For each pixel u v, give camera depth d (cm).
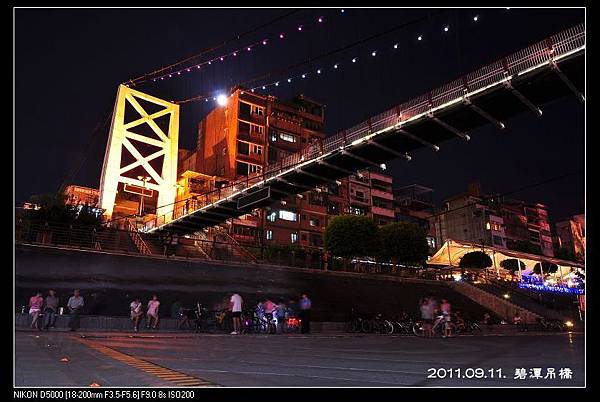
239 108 6519
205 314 2273
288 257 4181
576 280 5809
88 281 2695
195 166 7356
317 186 3547
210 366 886
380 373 810
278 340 1775
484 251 5719
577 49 1927
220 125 6812
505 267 5784
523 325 3316
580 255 8238
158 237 3981
